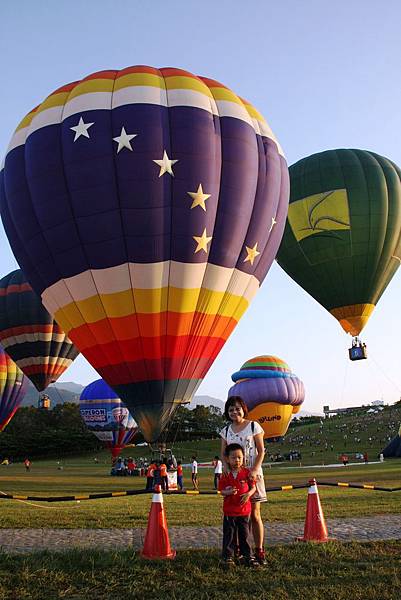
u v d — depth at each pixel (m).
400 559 6.22
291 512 10.09
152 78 17.02
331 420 93.56
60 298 16.41
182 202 15.67
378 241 27.75
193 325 16.03
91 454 75.56
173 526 8.59
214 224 16.14
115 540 7.55
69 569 5.84
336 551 6.57
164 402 15.85
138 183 15.46
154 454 17.27
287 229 29.25
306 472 31.73
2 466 59.38
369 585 5.29
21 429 90.88
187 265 15.67
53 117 16.67
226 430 6.38
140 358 15.68
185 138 16.06
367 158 29.23
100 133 15.87
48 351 33.34
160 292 15.56
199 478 30.38
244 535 6.03
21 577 5.54
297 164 30.52
